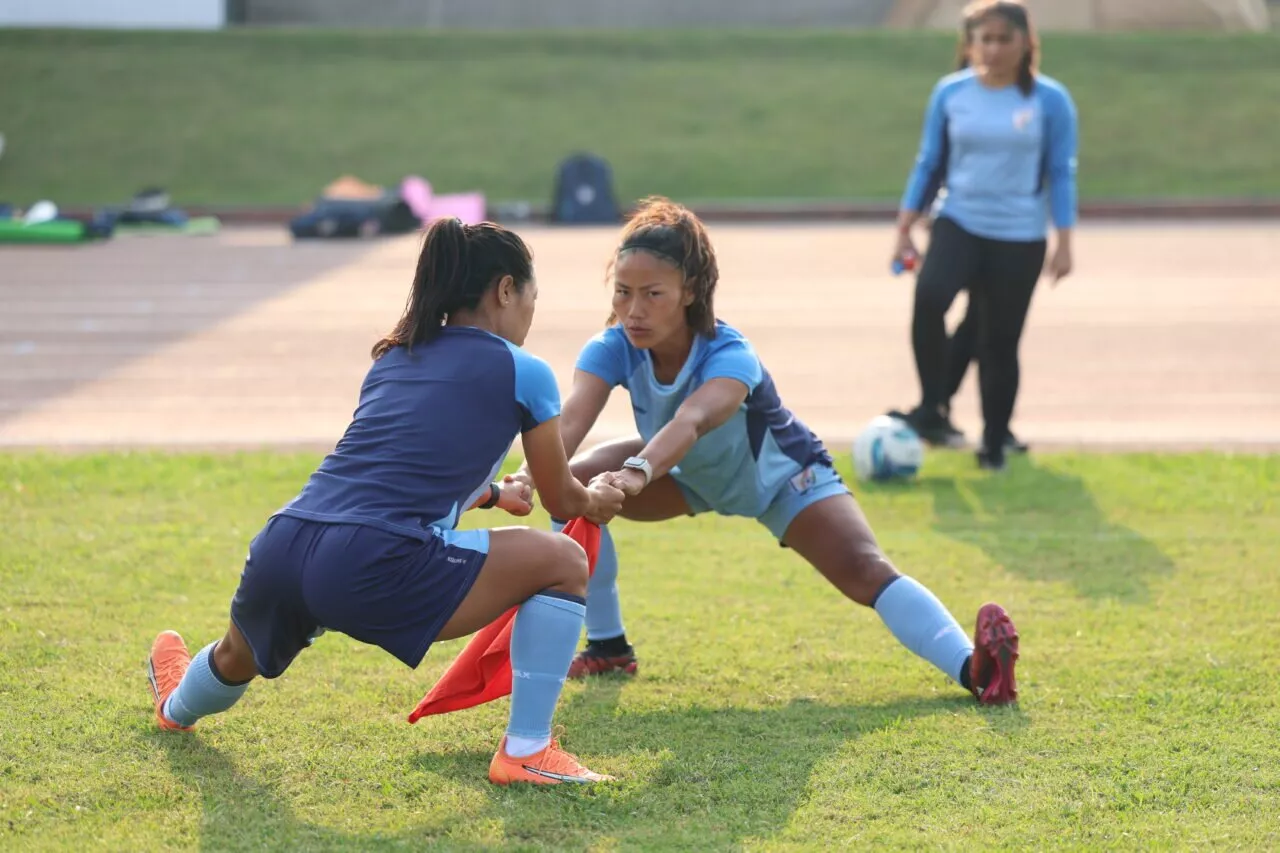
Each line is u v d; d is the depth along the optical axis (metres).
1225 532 14.27
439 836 7.46
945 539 14.05
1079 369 24.03
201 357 24.56
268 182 55.88
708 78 64.50
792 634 11.12
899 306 30.59
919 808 7.86
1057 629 11.22
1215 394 22.05
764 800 7.95
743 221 51.28
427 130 60.12
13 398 21.19
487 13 76.06
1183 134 58.88
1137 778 8.30
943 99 17.16
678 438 8.91
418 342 8.15
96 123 59.91
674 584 12.45
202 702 8.54
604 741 8.88
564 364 24.00
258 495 15.37
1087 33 68.00
